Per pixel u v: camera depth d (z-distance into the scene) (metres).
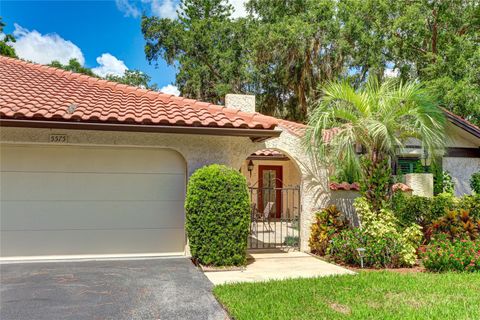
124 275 8.62
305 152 12.16
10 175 10.18
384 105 11.12
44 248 10.24
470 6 25.00
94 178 10.59
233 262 9.85
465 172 19.50
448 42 26.20
